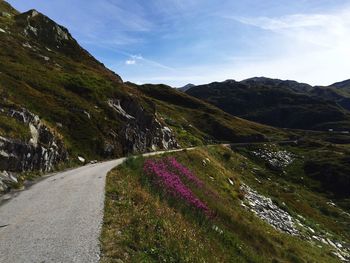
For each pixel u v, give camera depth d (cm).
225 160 8638
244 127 17988
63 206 2022
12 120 3325
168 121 11575
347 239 6041
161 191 2591
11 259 1262
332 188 11538
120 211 1891
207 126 16500
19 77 5544
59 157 3928
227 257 2152
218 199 3853
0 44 7275
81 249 1365
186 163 5153
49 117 4822
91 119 5578
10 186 2603
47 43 9656
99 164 4200
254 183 7506
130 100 7188
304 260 3331
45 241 1449
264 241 3259
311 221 6169
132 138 6316
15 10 11475
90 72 8581
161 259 1438
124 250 1401
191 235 1931
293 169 12812
